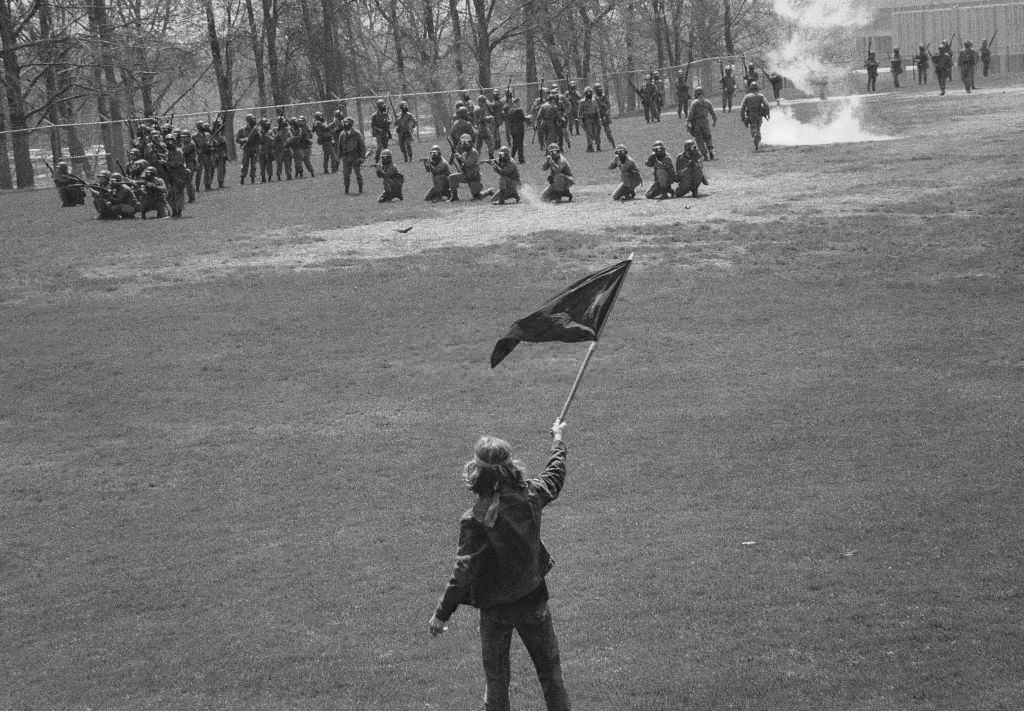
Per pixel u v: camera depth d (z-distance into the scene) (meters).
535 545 6.74
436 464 12.92
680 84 62.31
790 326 17.88
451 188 35.09
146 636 9.16
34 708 8.10
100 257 28.55
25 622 9.59
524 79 84.44
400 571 10.13
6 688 8.44
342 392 16.06
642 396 14.90
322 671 8.34
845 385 14.69
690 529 10.51
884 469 11.65
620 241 25.72
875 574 9.16
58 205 42.62
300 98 79.94
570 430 13.73
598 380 15.75
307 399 15.83
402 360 17.50
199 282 24.36
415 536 10.93
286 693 8.06
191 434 14.62
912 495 10.84
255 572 10.33
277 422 14.91
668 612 8.81
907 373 15.02
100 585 10.26
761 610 8.69
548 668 6.83
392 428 14.32
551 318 7.79
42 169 60.53
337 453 13.52
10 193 50.78
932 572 9.11
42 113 64.12
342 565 10.34
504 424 14.15
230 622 9.30
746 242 24.52
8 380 17.67
